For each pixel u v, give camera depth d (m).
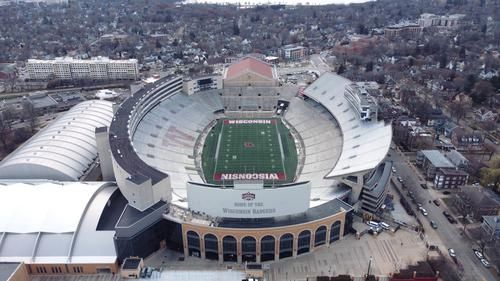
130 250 97.88
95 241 99.38
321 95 192.62
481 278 96.62
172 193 119.12
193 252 104.56
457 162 144.00
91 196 109.69
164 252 106.19
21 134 175.62
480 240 109.31
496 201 119.06
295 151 161.12
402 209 123.88
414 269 95.81
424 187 136.62
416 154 160.12
